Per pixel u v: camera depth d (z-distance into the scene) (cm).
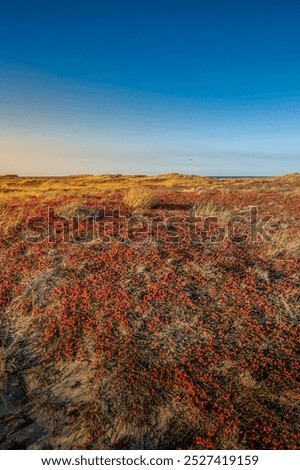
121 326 459
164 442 324
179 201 1338
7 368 410
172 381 377
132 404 356
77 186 3081
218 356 405
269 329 447
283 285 556
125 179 4675
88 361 415
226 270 598
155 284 549
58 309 498
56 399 372
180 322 465
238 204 1311
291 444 312
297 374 377
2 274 600
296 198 1487
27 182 4056
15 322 491
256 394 357
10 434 340
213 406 347
